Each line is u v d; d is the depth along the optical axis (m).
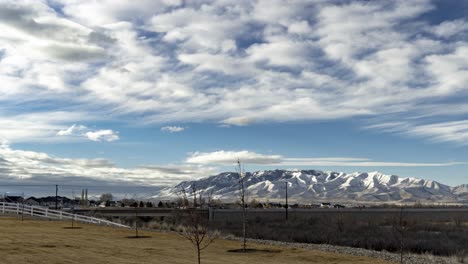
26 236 37.44
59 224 54.50
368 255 32.34
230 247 35.00
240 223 81.06
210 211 83.81
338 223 81.31
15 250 28.16
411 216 91.50
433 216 103.06
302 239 53.53
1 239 34.19
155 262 25.25
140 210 91.75
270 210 97.25
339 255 31.12
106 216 87.19
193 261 26.16
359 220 88.56
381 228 68.25
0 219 58.47
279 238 54.84
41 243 32.56
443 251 42.56
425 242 47.25
